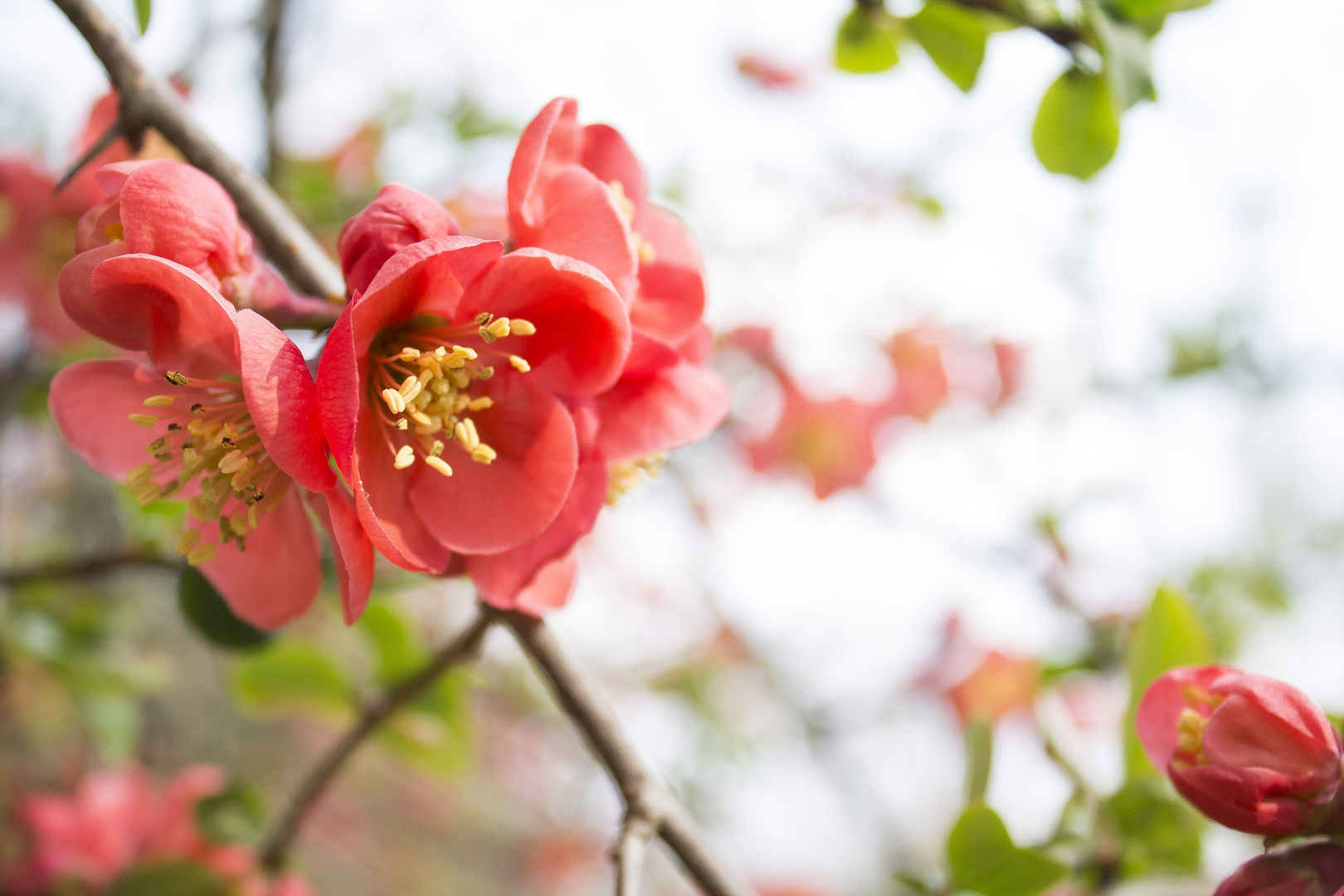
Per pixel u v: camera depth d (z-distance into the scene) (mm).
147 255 256
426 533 273
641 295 287
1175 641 320
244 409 275
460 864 988
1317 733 265
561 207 271
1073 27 315
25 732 544
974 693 643
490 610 281
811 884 782
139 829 381
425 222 263
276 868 340
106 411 280
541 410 274
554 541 274
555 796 1000
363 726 331
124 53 283
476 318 269
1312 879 263
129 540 355
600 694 281
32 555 554
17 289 406
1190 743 275
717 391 282
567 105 277
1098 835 317
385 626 352
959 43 330
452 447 275
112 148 317
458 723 359
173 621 680
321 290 283
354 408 250
